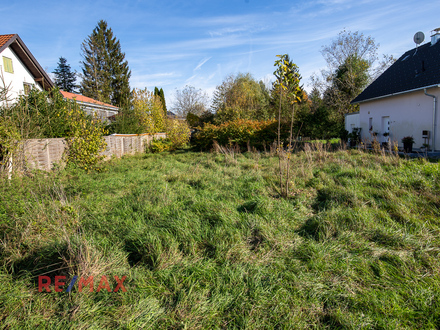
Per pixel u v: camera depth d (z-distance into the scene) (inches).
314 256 113.1
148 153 595.5
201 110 1451.8
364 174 237.6
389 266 105.6
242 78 1248.8
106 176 309.1
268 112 914.1
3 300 90.1
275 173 272.1
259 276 101.0
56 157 326.0
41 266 110.4
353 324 77.0
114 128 607.2
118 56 1481.3
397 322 77.9
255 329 77.6
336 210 157.8
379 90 593.0
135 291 93.6
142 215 161.2
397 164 274.5
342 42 874.1
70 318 81.7
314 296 90.1
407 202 169.2
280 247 122.3
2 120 249.6
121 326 77.6
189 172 315.3
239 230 135.9
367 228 135.8
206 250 122.5
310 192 205.0
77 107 384.2
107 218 162.4
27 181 215.2
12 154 247.9
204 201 181.9
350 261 109.5
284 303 87.4
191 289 92.1
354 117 719.1
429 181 202.4
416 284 94.0
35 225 136.7
